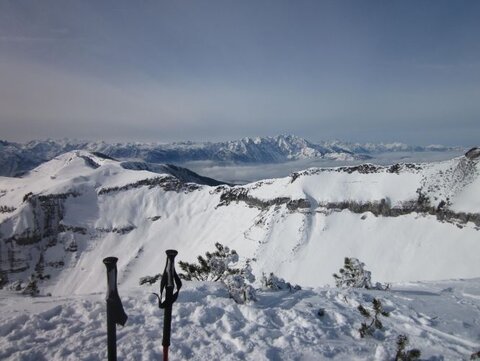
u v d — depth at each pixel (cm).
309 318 895
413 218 13500
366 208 14675
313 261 13112
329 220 14825
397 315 968
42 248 19850
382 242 13050
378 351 731
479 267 10338
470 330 904
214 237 17850
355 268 1359
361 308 905
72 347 702
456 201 12781
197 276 1395
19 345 708
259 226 15838
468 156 14125
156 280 1369
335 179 16438
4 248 19100
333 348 755
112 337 539
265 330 818
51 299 998
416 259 11762
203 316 863
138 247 19362
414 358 703
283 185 17725
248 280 1149
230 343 757
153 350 705
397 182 14925
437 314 1006
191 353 712
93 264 18762
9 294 1247
